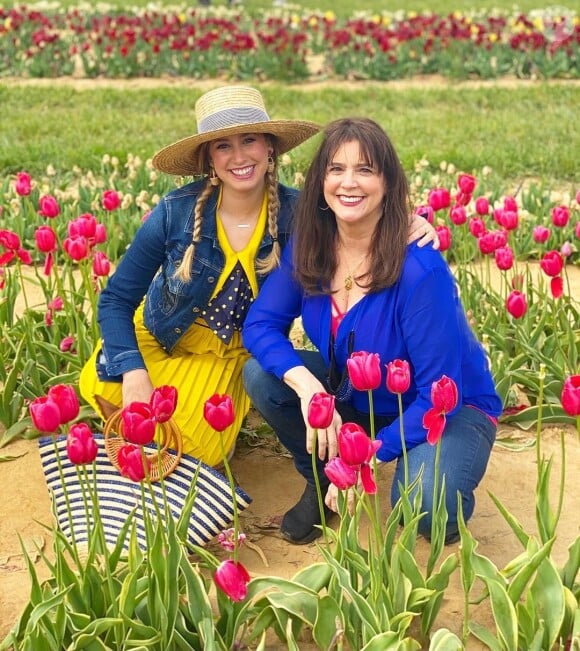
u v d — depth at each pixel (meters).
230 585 2.43
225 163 3.53
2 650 2.84
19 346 4.39
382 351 3.39
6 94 13.25
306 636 3.07
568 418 4.42
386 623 2.77
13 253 4.40
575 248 6.58
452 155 9.36
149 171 7.71
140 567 2.93
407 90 13.51
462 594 3.29
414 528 2.99
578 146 9.87
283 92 13.25
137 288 3.82
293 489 3.99
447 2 27.42
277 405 3.59
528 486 3.98
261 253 3.70
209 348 3.86
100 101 12.87
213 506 3.45
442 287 3.27
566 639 2.89
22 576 3.44
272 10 24.31
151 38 15.16
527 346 4.59
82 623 2.81
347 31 15.46
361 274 3.35
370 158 3.20
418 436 3.31
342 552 2.97
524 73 14.95
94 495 2.83
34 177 9.10
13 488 4.01
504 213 4.78
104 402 3.83
